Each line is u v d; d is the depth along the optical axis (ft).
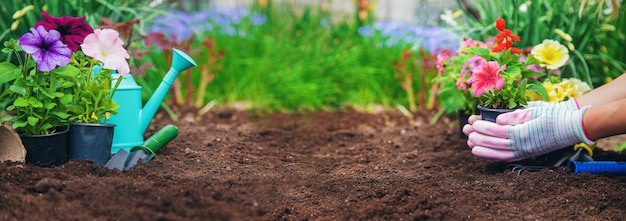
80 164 6.71
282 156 8.09
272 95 10.62
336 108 10.68
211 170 7.17
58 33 6.66
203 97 10.52
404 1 13.83
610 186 6.86
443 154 7.95
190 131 8.72
